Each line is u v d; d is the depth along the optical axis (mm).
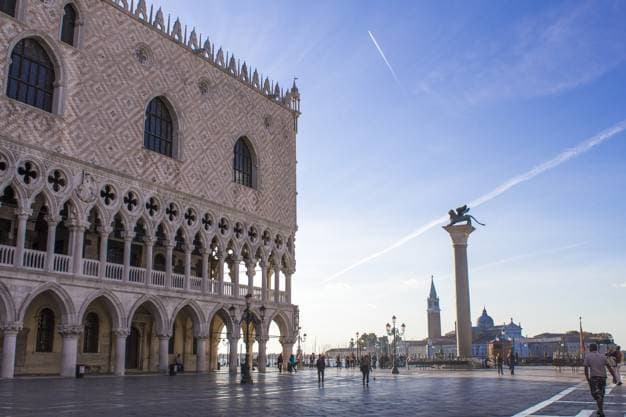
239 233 60656
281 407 22609
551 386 37000
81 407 21125
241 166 63875
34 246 47281
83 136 45125
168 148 54312
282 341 66500
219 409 21422
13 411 19359
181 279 53312
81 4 46375
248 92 64688
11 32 40875
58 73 44062
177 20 55875
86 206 44625
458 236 76438
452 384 39969
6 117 39906
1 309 38812
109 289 45875
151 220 50375
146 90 51312
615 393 30922
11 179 39750
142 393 28578
